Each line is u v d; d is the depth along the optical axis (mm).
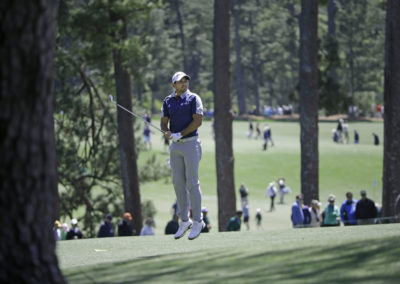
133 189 85188
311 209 57531
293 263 16141
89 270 17562
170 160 24438
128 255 22828
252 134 195375
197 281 14906
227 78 78000
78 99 88688
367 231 28156
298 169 143125
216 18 77375
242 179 136875
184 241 27891
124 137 84375
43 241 13023
